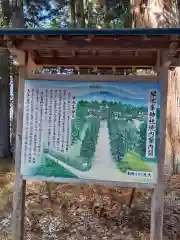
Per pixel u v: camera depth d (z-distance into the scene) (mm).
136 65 4422
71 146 3441
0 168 8352
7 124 10156
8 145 10172
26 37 3189
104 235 4355
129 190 5836
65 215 4895
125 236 4336
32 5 11672
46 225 4578
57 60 4402
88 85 3432
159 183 3352
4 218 4926
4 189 6273
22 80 3535
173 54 3330
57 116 3463
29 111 3492
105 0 11242
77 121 3438
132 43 3219
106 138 3402
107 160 3395
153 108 3357
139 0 6945
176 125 7223
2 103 10070
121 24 10680
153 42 3203
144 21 6797
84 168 3424
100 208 5066
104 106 3406
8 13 9547
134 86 3379
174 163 7258
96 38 3176
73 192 5762
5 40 3236
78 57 4344
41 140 3480
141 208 5168
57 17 12180
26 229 4457
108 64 4418
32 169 3488
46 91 3477
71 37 3176
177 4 6855
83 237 4289
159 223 3373
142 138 3361
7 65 10023
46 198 5441
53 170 3463
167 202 5609
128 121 3375
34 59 4105
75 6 10695
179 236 4449
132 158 3369
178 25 6699
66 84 3459
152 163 3350
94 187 5848
